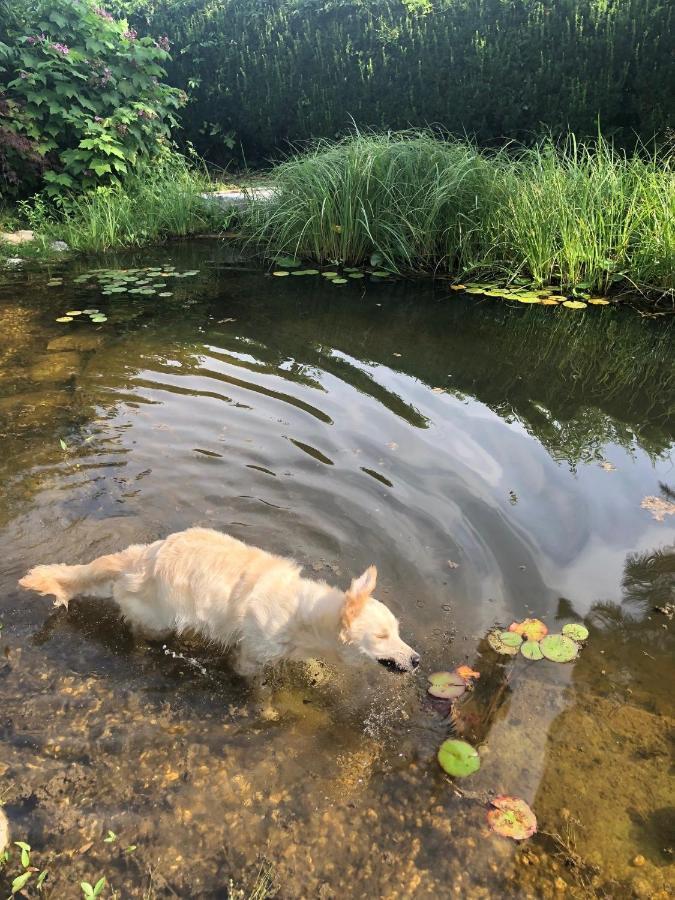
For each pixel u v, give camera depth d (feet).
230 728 6.36
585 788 5.80
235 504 9.21
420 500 9.24
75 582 7.55
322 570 8.07
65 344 14.37
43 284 19.12
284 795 5.75
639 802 5.70
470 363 13.69
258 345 14.53
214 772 5.92
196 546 7.48
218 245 23.99
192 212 24.82
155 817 5.55
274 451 10.40
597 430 11.04
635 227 17.97
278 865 5.27
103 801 5.65
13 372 12.86
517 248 19.03
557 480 9.68
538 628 7.23
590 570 8.01
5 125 23.40
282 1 29.25
